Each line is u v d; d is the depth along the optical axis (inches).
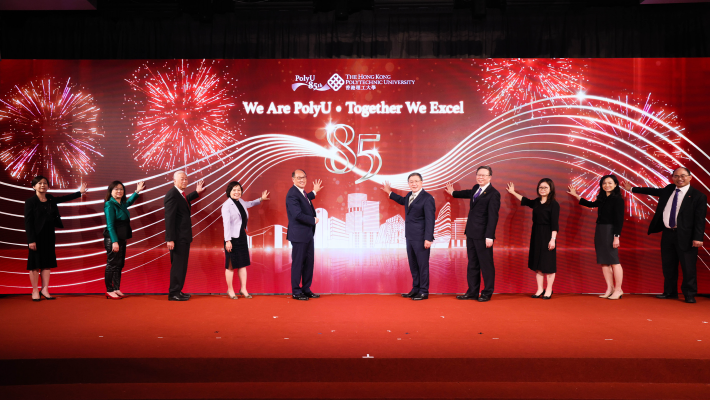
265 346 110.2
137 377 101.8
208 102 197.0
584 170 193.2
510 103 195.0
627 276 191.6
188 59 199.0
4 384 100.8
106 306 157.3
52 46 203.3
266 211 195.9
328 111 196.7
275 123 196.7
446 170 194.9
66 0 192.7
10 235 194.5
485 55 200.2
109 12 203.6
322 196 196.2
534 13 200.4
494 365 102.0
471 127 195.2
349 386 99.7
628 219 192.4
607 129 192.9
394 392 97.0
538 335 119.6
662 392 96.9
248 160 196.5
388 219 195.3
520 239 192.4
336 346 110.3
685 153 191.5
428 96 195.8
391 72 196.5
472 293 169.3
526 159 193.9
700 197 161.9
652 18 197.5
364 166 195.9
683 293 164.9
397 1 201.0
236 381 101.7
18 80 197.2
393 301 165.6
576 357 102.2
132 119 196.7
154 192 195.9
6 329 126.0
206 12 200.4
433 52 200.8
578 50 199.0
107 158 196.4
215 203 195.9
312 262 173.5
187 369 102.0
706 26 195.5
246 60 197.6
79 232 195.5
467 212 194.4
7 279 193.8
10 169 195.8
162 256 194.9
